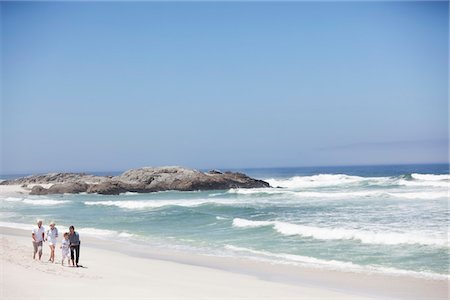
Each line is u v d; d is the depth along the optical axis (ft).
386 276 47.09
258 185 184.55
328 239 66.90
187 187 177.99
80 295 36.22
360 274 48.06
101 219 101.45
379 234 65.26
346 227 76.18
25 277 40.96
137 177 187.73
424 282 44.65
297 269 50.78
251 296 38.86
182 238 73.77
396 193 125.70
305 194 140.15
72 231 50.29
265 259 56.39
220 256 58.70
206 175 184.24
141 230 83.66
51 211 122.42
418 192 129.49
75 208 129.29
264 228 78.18
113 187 178.81
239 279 45.83
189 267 51.83
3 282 38.75
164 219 97.30
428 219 81.05
